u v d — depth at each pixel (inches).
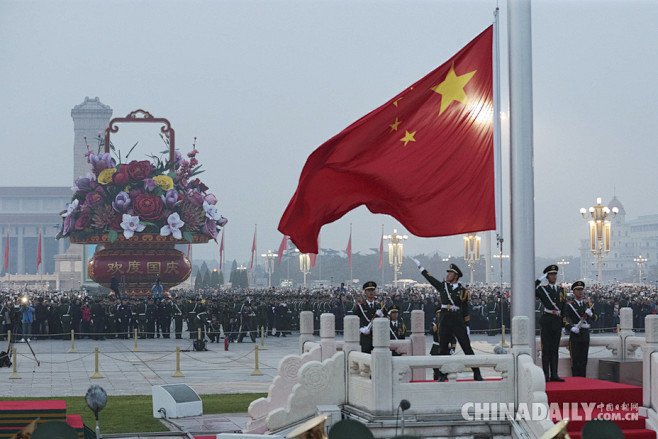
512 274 547.2
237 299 1812.3
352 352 512.1
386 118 560.4
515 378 481.7
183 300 1989.4
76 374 1119.6
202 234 2559.1
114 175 2428.6
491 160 562.6
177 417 747.4
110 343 1644.9
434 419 468.1
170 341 1702.8
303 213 560.4
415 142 561.6
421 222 558.9
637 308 1830.7
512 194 551.2
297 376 541.3
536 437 454.3
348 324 515.2
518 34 554.9
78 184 2447.1
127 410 794.2
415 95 565.6
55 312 1720.0
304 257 3880.4
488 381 482.0
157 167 2536.9
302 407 506.3
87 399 433.7
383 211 567.8
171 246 2588.6
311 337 646.5
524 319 484.7
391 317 633.0
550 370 557.6
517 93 553.0
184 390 767.7
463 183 560.1
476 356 479.8
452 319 526.6
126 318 1758.1
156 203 2440.9
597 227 2014.0
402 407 391.5
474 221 557.9
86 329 1740.9
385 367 469.1
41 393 925.2
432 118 565.0
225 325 1643.7
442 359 477.1
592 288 2549.2
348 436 301.0
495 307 1775.3
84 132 7185.0
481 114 565.3
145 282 2539.4
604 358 602.2
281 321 1838.1
